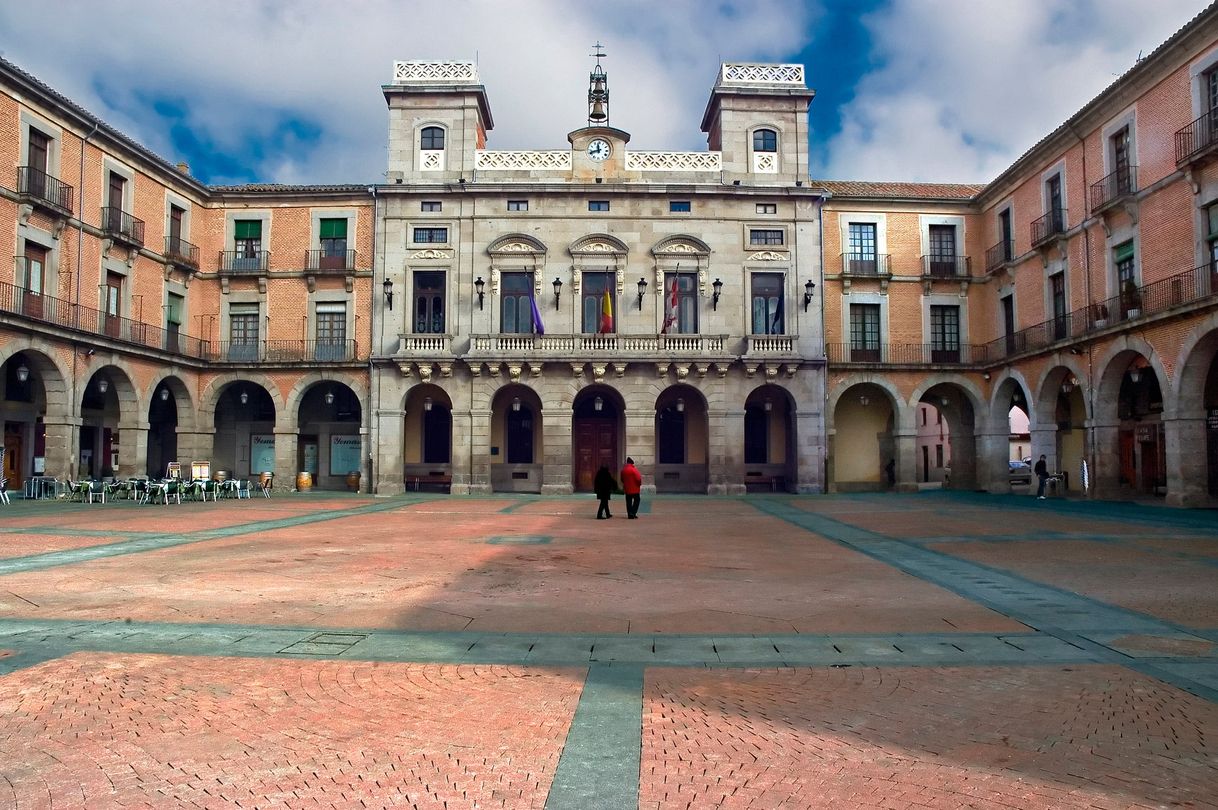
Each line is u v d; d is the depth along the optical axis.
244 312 33.94
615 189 33.00
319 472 36.00
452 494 32.06
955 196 34.94
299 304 33.66
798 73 34.38
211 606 8.88
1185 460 22.23
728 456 32.38
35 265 25.39
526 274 33.25
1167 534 16.23
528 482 34.16
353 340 33.12
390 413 32.56
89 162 27.52
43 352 24.75
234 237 34.16
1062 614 8.62
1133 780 4.42
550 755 4.71
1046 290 29.64
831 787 4.32
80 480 26.09
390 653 6.96
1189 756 4.75
